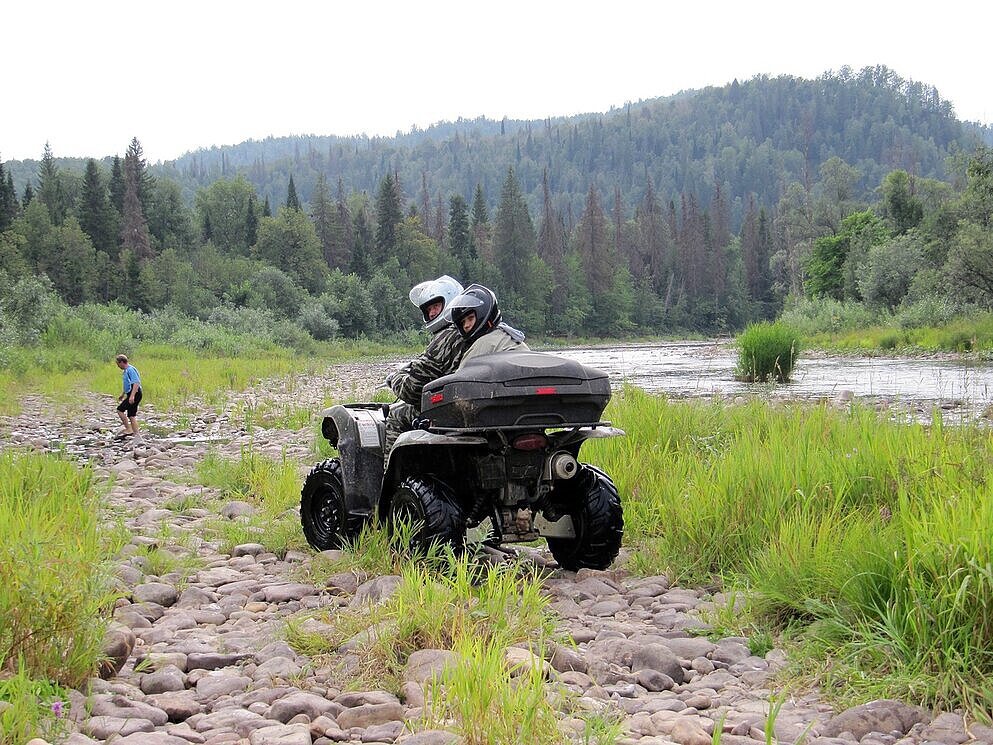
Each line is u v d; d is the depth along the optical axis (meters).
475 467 6.29
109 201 128.88
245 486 10.77
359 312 102.75
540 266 142.38
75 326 44.41
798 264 133.38
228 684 4.41
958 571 4.33
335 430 7.68
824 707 4.12
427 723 3.74
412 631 4.71
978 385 21.89
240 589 6.33
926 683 4.10
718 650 4.86
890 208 86.44
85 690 4.23
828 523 5.70
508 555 6.86
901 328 47.12
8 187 114.25
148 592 6.01
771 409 11.40
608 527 6.46
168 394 26.17
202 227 150.25
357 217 166.38
